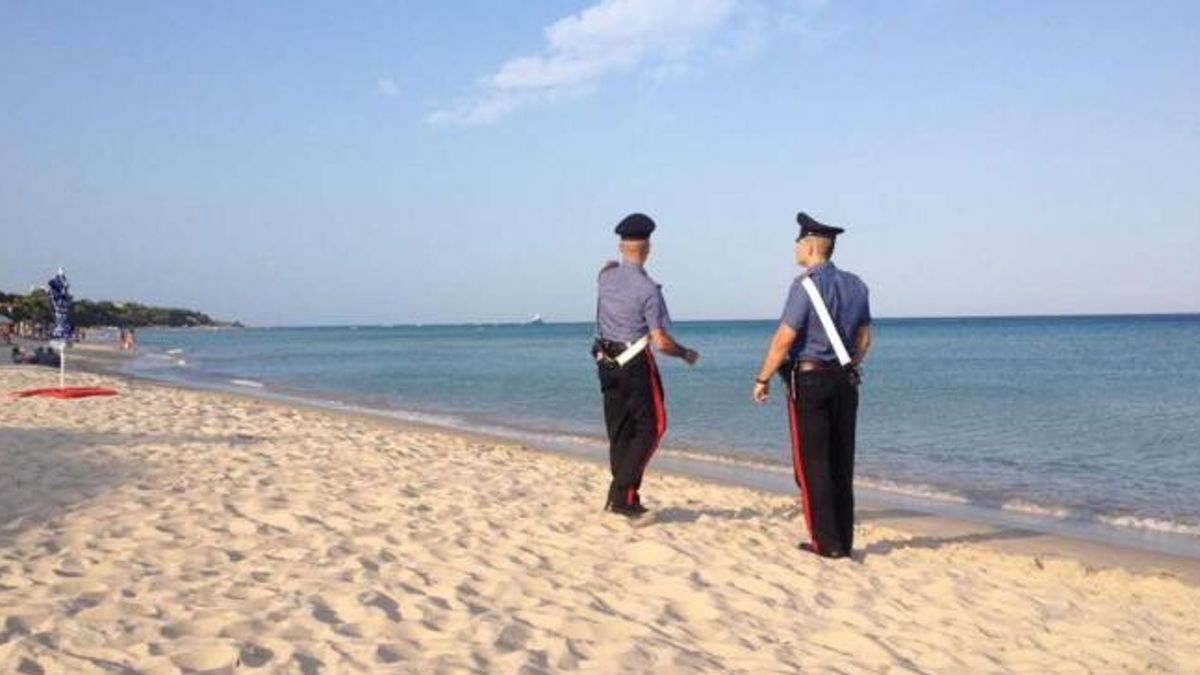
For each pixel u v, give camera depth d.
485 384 30.28
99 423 11.99
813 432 5.97
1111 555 7.56
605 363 6.54
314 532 6.02
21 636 3.85
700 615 4.76
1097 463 13.37
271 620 4.21
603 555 5.81
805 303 5.76
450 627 4.30
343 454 9.88
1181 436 16.48
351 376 35.44
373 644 3.96
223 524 6.13
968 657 4.39
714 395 24.91
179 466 8.41
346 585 4.82
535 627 4.36
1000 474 12.37
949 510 9.77
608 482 8.96
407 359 53.16
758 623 4.69
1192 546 8.23
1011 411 20.94
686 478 10.62
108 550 5.41
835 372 5.88
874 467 12.95
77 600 4.40
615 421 6.74
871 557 6.33
